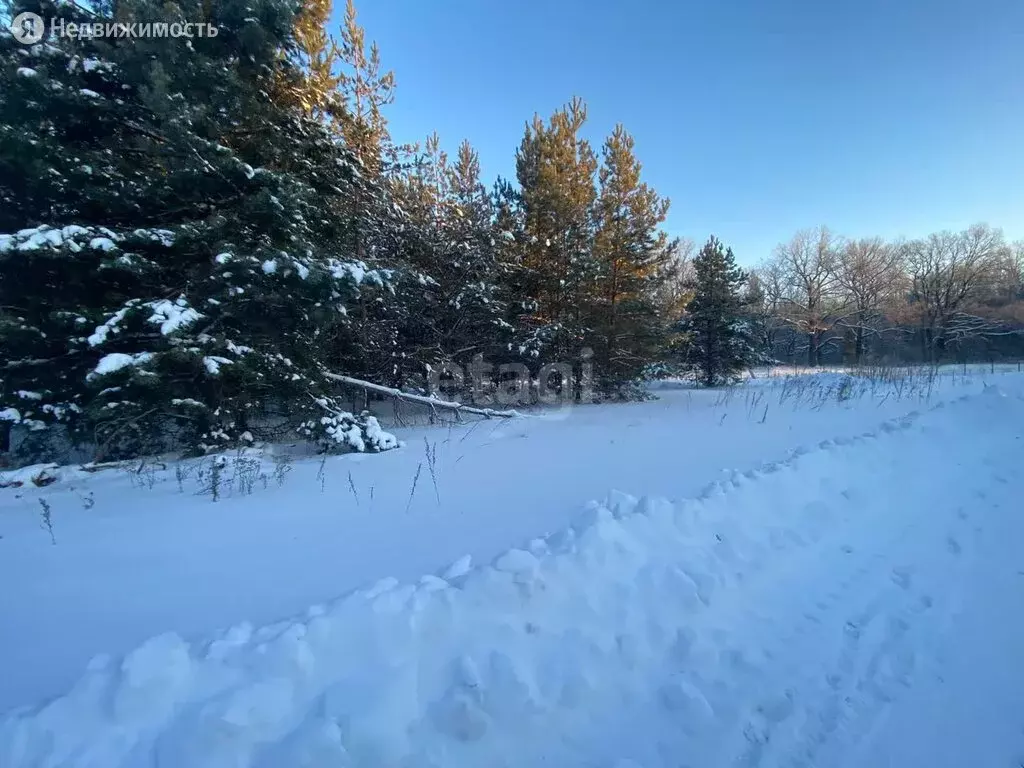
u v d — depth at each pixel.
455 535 3.88
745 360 21.36
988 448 6.16
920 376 14.93
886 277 40.16
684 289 21.41
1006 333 34.53
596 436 8.35
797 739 2.06
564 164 13.94
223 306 6.96
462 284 11.95
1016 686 2.36
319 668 1.98
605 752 1.96
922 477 5.13
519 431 9.19
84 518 4.38
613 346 14.52
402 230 11.32
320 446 7.78
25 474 5.77
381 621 2.15
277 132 7.61
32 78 6.00
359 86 10.98
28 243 5.67
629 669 2.32
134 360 5.95
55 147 6.33
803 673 2.41
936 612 2.90
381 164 10.61
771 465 4.76
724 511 3.67
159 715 1.75
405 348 11.69
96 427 6.57
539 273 13.82
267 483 5.55
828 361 43.59
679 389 19.78
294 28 7.77
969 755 2.01
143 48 6.25
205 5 6.84
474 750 1.86
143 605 2.83
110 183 6.86
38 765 1.58
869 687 2.34
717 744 2.02
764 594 3.00
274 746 1.70
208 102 6.84
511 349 12.67
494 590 2.40
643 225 14.75
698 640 2.52
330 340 9.69
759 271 47.12
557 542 2.99
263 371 7.28
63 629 2.60
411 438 8.75
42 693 2.12
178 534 3.96
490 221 12.78
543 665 2.21
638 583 2.75
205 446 6.92
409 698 1.93
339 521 4.24
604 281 14.62
